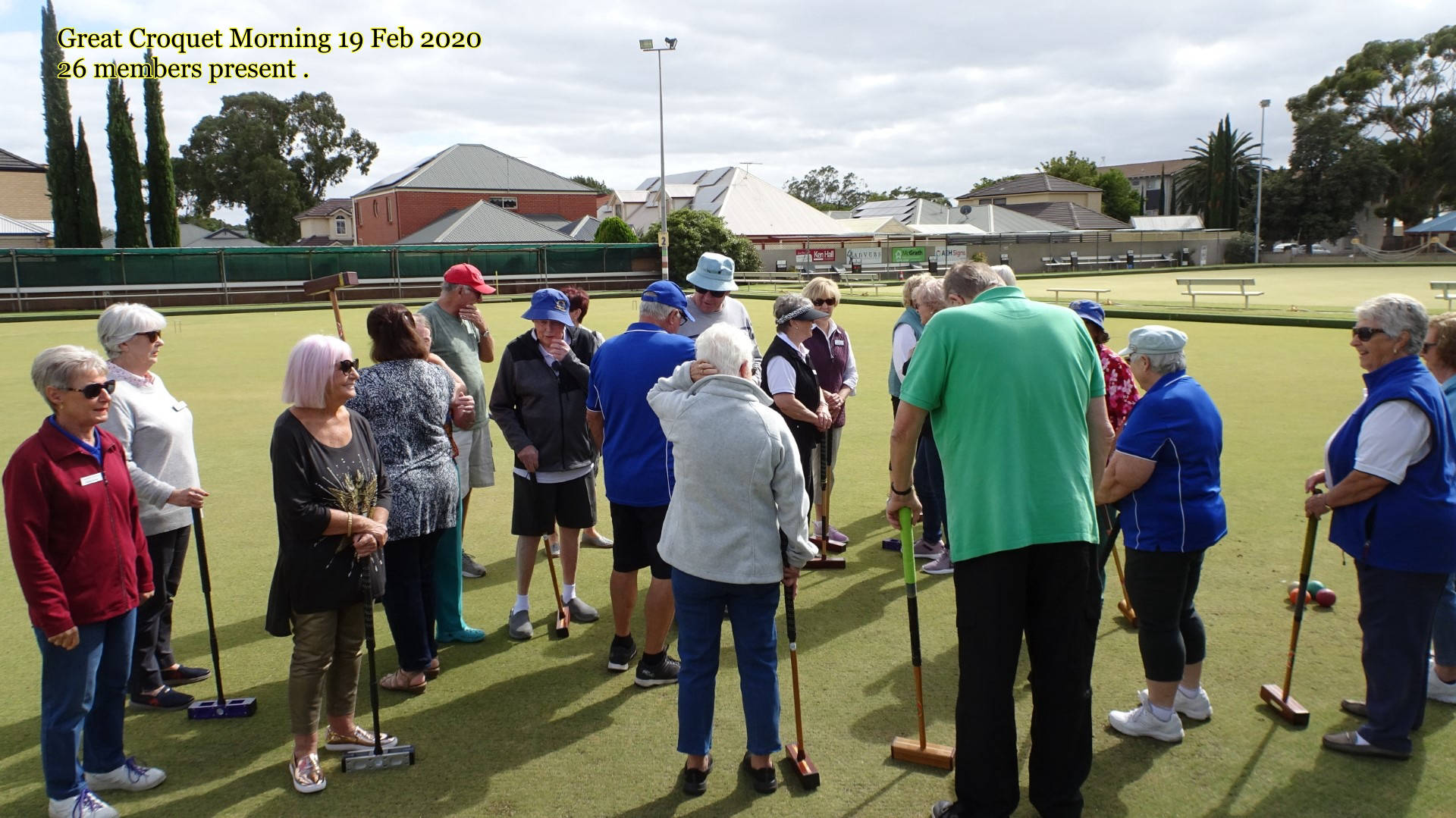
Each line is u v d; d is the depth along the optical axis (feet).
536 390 14.66
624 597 13.56
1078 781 9.52
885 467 25.99
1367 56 212.64
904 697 12.80
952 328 9.36
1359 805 10.03
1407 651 10.57
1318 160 198.49
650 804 10.39
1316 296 87.56
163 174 135.95
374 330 12.75
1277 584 16.40
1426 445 10.21
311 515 10.39
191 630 15.43
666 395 10.87
